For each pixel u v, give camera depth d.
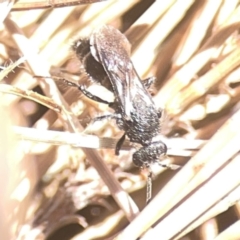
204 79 0.10
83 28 0.11
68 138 0.10
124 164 0.10
